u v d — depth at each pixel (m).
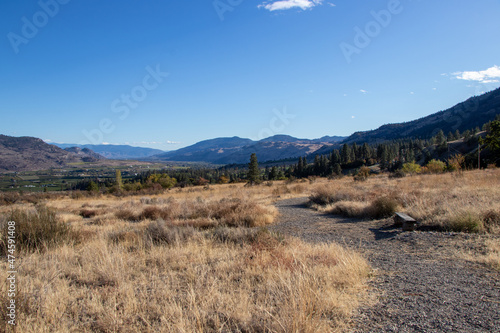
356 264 4.46
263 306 3.26
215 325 2.88
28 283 4.15
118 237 7.98
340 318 2.92
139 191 39.09
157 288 4.04
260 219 11.44
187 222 11.30
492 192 9.90
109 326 2.95
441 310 3.00
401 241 6.75
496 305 3.05
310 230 9.48
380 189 16.06
